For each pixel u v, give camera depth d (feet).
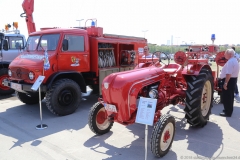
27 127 14.75
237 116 16.80
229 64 15.65
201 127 14.39
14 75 18.07
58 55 17.40
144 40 26.84
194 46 23.08
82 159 10.49
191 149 11.41
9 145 12.01
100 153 11.06
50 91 16.35
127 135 13.29
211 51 22.62
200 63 13.87
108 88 10.63
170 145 11.05
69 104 17.47
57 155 10.88
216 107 19.25
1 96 24.66
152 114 9.27
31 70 16.39
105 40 20.85
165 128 10.41
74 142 12.35
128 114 10.62
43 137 13.07
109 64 22.16
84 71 19.60
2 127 14.79
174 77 14.10
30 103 20.89
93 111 12.56
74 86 17.54
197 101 12.83
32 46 19.60
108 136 13.14
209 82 14.53
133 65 24.23
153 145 10.00
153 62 15.52
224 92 16.53
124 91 10.30
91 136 13.16
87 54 19.69
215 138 12.76
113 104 10.77
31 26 25.34
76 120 16.16
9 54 24.97
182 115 16.96
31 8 25.00
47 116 17.16
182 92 14.16
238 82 33.71
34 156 10.79
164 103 12.92
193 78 13.30
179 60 15.69
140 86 10.98
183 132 13.62
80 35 19.02
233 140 12.50
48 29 19.97
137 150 11.37
